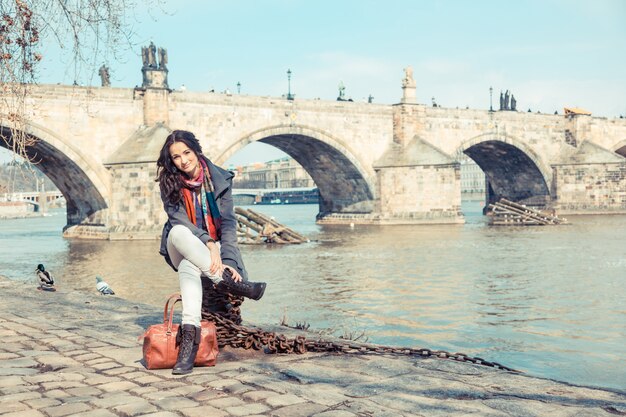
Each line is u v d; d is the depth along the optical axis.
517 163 104.94
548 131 103.25
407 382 6.97
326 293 29.66
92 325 10.81
